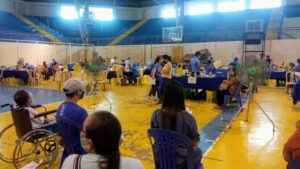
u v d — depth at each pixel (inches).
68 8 955.3
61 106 107.9
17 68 538.9
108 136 44.9
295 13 732.0
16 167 132.9
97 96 364.2
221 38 703.7
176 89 95.9
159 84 327.6
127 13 1013.8
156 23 960.3
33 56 694.5
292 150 93.7
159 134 96.3
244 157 152.4
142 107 295.7
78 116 103.3
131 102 326.0
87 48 843.4
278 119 241.0
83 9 924.6
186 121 94.7
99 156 45.5
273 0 775.1
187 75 358.3
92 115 46.9
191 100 341.1
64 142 107.1
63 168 47.7
